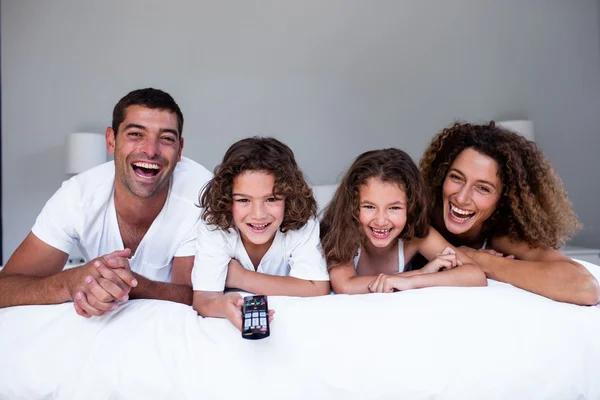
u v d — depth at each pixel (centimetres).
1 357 64
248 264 99
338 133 263
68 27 263
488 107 262
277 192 92
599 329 67
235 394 59
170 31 263
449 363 61
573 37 257
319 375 60
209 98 262
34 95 263
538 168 101
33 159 262
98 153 232
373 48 263
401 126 263
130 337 64
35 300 77
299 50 263
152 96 101
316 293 93
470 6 262
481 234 114
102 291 67
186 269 111
